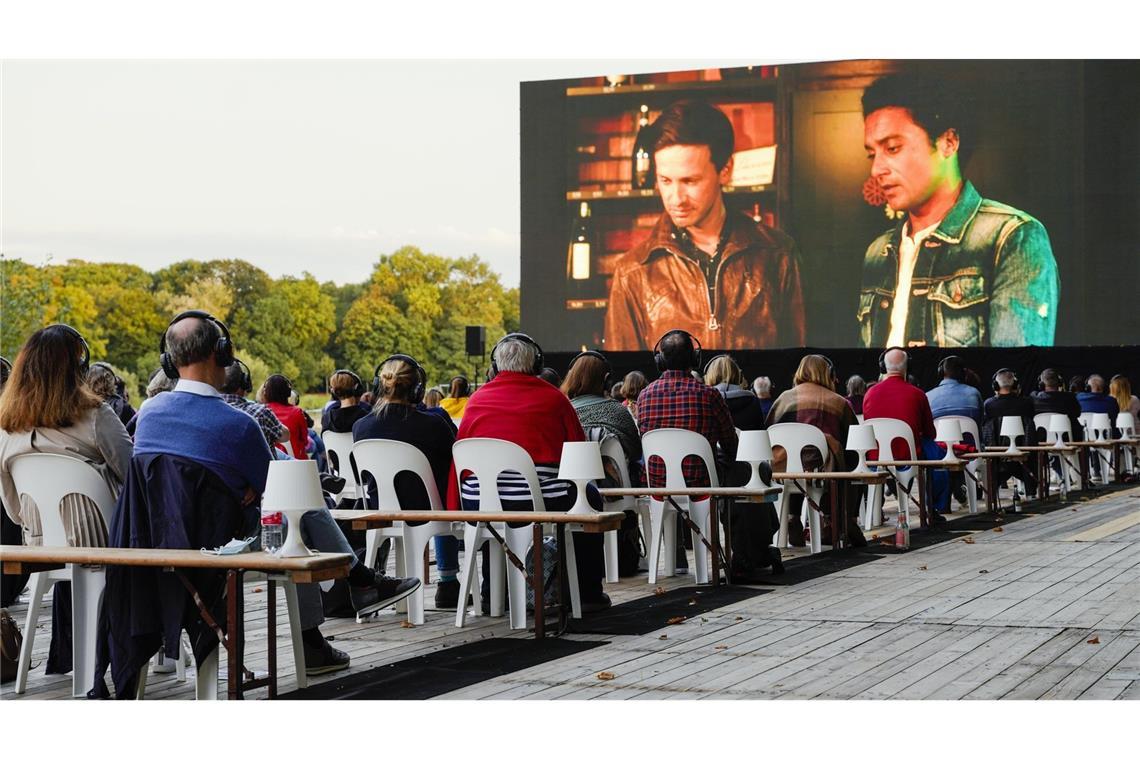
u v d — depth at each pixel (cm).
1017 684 418
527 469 547
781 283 2148
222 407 414
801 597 616
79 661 430
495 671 454
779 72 2133
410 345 5669
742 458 643
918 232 2102
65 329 453
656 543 680
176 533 404
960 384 1052
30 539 443
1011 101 2066
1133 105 2020
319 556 382
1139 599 592
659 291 2192
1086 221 2045
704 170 2166
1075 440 1262
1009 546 816
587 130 2206
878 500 969
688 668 452
